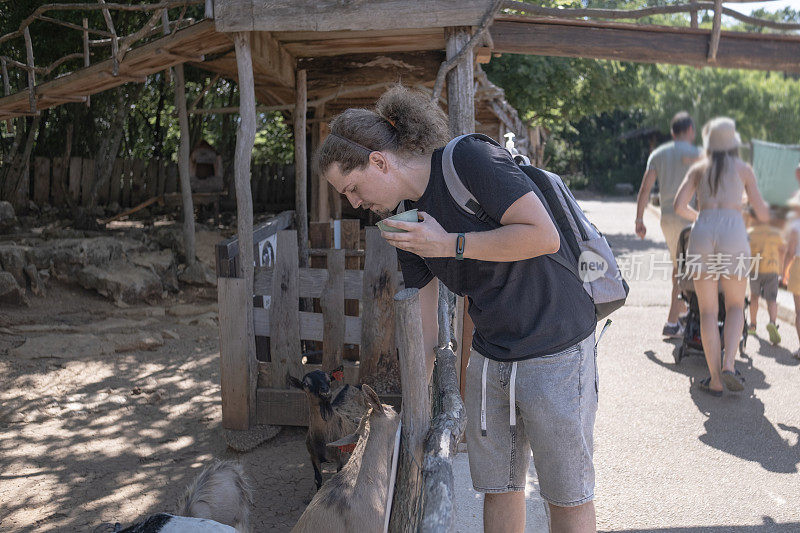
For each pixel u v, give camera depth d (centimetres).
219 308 511
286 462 477
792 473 445
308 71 704
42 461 477
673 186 708
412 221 196
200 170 1476
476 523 360
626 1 966
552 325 217
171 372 681
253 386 523
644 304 952
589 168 3094
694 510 398
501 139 1152
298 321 521
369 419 283
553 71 1648
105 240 965
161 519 242
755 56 598
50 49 1165
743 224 567
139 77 640
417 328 175
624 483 434
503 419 238
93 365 695
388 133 209
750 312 773
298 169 698
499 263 212
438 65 679
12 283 846
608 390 607
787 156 801
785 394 590
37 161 1540
